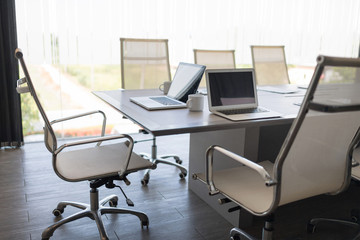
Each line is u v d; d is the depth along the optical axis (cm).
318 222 227
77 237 212
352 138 159
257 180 177
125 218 236
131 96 266
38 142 397
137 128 458
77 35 392
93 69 408
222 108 215
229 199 165
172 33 437
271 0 494
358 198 271
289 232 223
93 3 392
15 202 254
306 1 521
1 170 313
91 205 214
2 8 346
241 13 475
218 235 219
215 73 216
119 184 289
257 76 397
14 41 355
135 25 416
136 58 340
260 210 149
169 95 266
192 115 204
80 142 178
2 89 362
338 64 123
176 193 275
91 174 185
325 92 128
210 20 457
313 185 156
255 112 210
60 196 265
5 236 211
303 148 143
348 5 555
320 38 547
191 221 234
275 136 271
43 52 379
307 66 549
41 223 226
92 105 424
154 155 328
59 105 404
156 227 226
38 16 369
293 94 293
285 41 519
